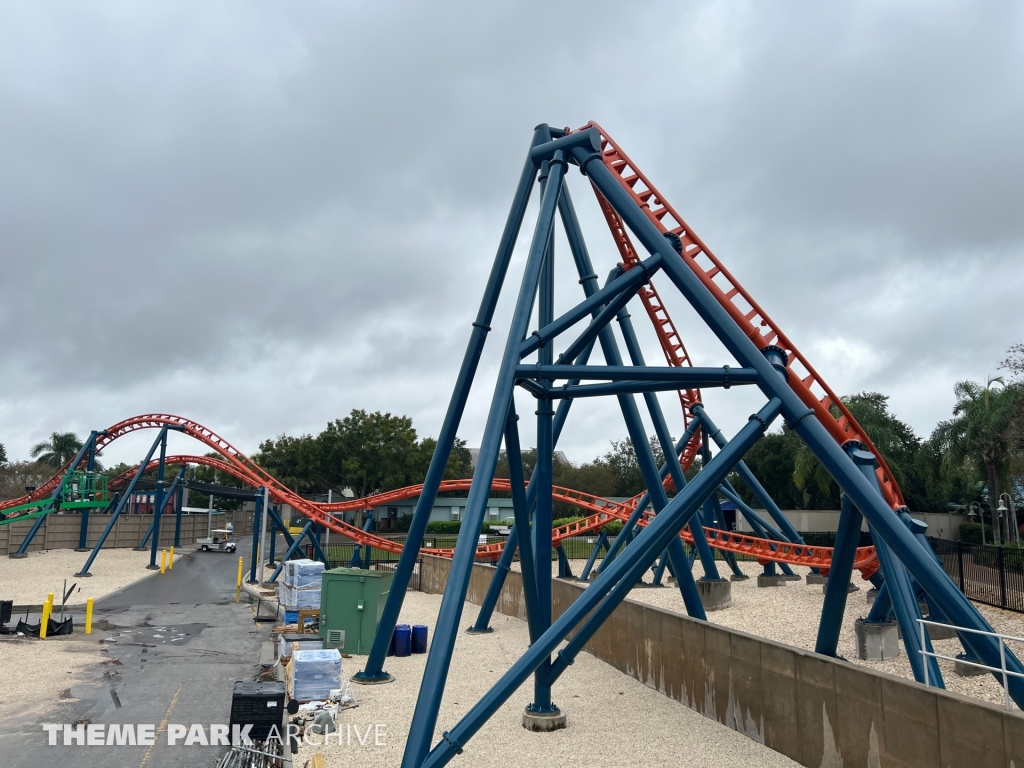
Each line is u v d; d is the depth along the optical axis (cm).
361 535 3606
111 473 9869
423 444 7794
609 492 8500
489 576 2511
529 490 1838
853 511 1209
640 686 1353
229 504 9844
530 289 1110
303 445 7525
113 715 1164
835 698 877
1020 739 651
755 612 2117
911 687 770
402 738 1053
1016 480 4794
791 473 5984
